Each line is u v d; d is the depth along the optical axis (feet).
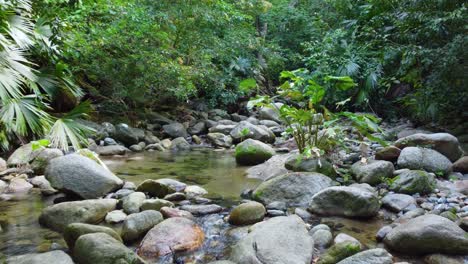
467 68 16.53
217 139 21.97
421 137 13.91
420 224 7.47
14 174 13.29
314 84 14.38
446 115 20.22
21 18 13.94
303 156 13.01
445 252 7.18
